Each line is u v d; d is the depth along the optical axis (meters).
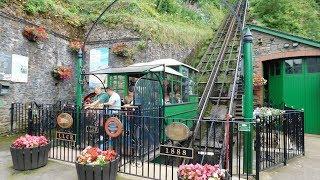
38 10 11.06
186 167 4.35
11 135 9.67
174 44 14.75
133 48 12.48
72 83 12.92
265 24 17.45
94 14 14.02
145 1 17.73
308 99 12.55
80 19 13.55
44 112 8.03
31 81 10.70
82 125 7.04
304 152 7.83
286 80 13.20
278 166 6.57
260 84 12.70
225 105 10.87
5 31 9.58
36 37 10.71
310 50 12.32
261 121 6.36
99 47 13.10
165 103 8.80
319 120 12.20
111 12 13.86
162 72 8.74
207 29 20.98
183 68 11.00
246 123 5.32
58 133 6.71
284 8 18.06
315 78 12.41
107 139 6.53
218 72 13.04
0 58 9.38
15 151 5.84
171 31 14.64
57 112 7.15
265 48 13.40
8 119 9.81
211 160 6.62
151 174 5.81
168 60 10.52
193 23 20.66
